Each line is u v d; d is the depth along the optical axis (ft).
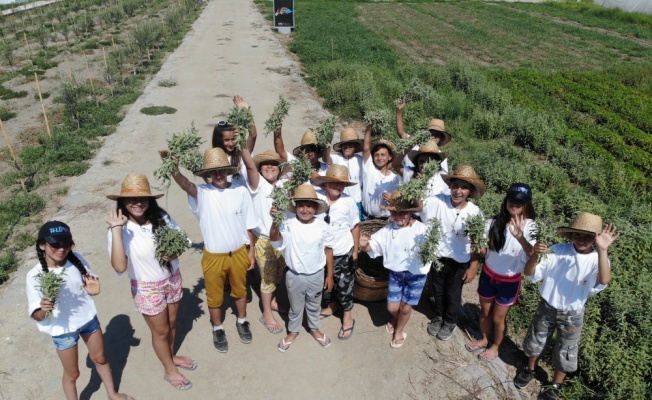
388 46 81.41
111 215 14.03
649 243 23.77
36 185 32.12
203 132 42.37
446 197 17.83
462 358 18.38
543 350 17.81
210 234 16.51
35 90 55.01
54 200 30.40
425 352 18.63
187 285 22.30
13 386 16.88
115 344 18.78
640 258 22.98
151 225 15.11
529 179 34.04
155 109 47.26
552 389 16.62
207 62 69.10
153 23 84.64
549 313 15.72
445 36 95.20
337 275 18.10
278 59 71.46
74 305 13.92
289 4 90.79
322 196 18.65
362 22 109.40
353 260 18.72
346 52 73.97
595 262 14.74
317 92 55.72
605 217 28.17
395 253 17.25
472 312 21.17
